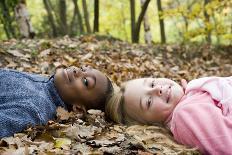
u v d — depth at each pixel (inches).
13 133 56.7
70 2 338.6
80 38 164.9
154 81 61.5
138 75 118.7
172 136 59.3
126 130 59.9
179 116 56.4
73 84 65.7
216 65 163.5
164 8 304.0
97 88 66.2
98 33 177.3
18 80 63.5
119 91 64.7
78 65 114.0
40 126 57.6
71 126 58.8
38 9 292.7
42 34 262.2
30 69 104.8
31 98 61.4
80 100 66.4
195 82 59.8
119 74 113.0
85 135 56.6
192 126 54.7
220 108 56.7
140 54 150.3
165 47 170.6
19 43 134.0
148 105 60.0
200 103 56.2
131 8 210.7
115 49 149.5
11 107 59.2
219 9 190.4
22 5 165.3
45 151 50.1
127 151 51.6
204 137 53.6
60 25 243.3
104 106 67.9
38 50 124.9
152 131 59.3
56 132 57.1
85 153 50.2
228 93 57.2
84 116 65.4
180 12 179.9
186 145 56.6
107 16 344.5
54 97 66.1
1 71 65.9
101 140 55.1
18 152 48.9
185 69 149.6
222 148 52.5
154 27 402.0
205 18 184.2
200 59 166.4
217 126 53.5
